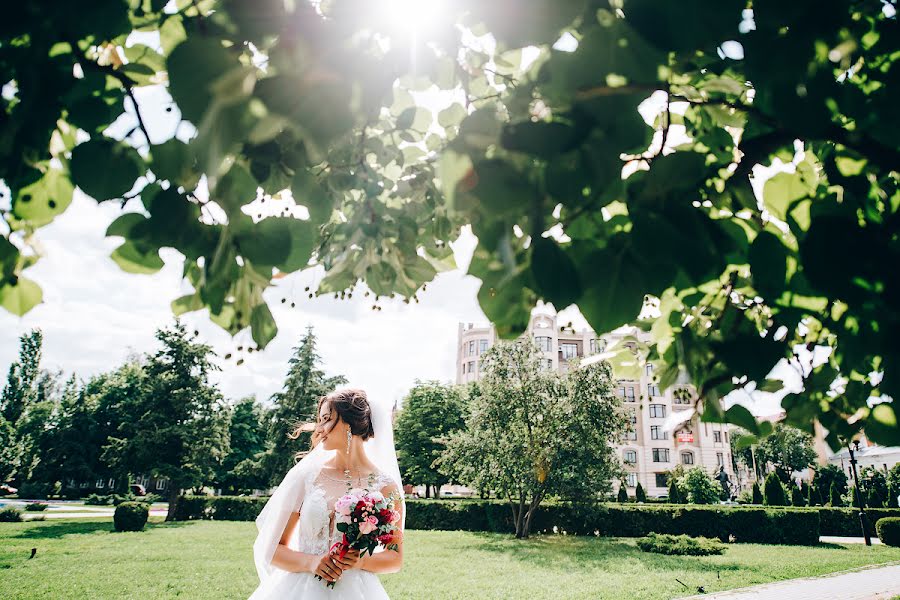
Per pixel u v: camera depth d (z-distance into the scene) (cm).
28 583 1009
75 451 4631
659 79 95
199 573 1114
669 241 101
